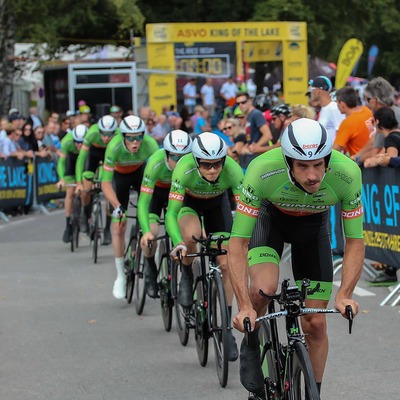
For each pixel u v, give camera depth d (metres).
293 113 12.75
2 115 28.45
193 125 26.03
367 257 11.52
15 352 8.55
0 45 28.30
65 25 31.48
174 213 8.16
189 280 8.33
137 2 34.78
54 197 23.69
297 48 30.94
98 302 11.02
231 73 30.55
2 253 15.43
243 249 5.64
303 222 5.87
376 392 6.93
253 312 5.38
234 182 8.13
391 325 9.16
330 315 9.76
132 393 7.15
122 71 28.62
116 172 11.66
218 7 34.91
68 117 25.80
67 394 7.16
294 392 5.28
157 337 9.13
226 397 6.96
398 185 10.37
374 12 36.72
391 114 10.52
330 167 5.53
